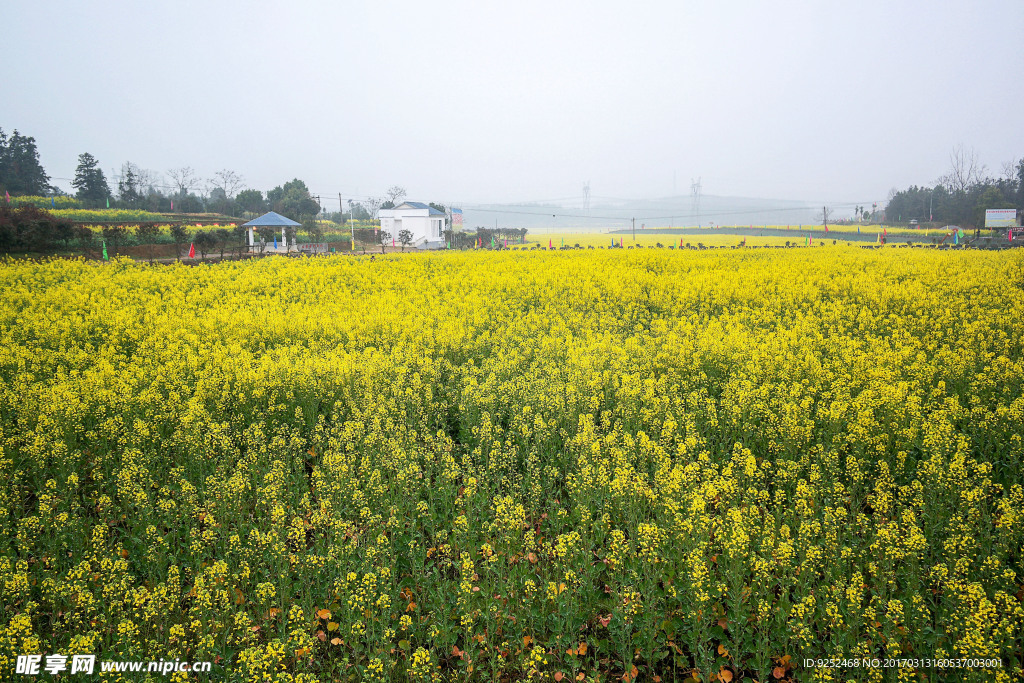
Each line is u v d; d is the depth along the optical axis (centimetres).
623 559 691
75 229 4038
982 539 684
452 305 2341
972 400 1104
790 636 600
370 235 8381
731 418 1057
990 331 1664
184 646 609
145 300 2384
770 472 931
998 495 857
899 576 669
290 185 10106
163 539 735
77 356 1550
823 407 1115
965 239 7206
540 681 599
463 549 757
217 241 4994
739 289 2505
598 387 1269
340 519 779
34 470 908
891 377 1277
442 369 1482
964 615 571
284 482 895
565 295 2530
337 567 696
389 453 945
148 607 598
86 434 1034
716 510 840
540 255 4325
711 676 604
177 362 1489
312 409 1201
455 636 639
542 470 948
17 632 577
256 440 1000
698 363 1416
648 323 2103
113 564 686
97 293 2391
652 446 934
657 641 641
